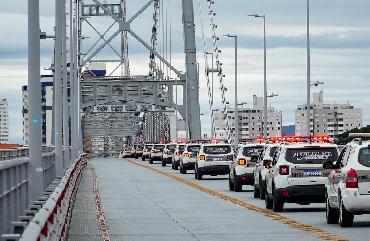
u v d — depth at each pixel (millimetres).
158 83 185250
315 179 39250
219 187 67188
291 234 29688
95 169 118500
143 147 188875
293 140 46906
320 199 39500
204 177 87812
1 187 20547
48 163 50219
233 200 50250
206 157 79688
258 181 51000
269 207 42812
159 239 28641
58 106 53812
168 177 88688
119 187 68500
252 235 29625
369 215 37031
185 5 178125
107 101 186625
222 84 182000
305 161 39469
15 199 24625
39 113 29906
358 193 30766
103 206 46375
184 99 185750
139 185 71625
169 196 55656
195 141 116562
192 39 177250
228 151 79812
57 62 55312
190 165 97438
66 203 28500
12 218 22891
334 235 28859
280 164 39750
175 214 40250
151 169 117125
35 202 21000
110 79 186375
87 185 72375
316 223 34062
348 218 31562
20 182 26578
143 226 33844
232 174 60875
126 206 46250
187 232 31141
